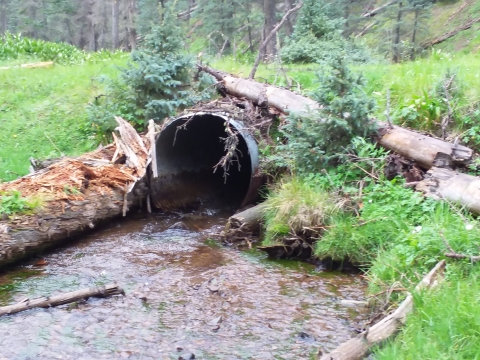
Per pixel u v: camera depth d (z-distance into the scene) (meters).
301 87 10.70
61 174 7.49
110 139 10.32
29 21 42.22
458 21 24.88
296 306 5.16
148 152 8.81
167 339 4.58
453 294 4.18
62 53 19.98
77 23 46.28
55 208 6.82
